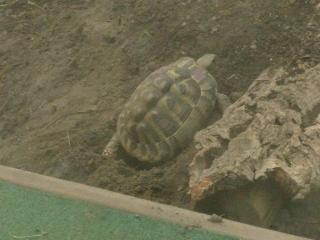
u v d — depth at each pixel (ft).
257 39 14.69
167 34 15.72
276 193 10.26
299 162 9.93
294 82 11.61
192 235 9.33
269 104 11.04
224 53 14.75
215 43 15.03
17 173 10.83
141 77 15.02
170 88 13.23
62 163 13.04
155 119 12.91
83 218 9.84
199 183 10.20
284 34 14.49
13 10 18.52
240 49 14.67
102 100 14.75
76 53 16.31
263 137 10.43
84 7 17.76
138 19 16.44
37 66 16.33
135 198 10.09
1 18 18.33
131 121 13.09
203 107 13.16
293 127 10.44
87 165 12.87
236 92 13.94
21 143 14.17
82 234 9.58
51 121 14.57
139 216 9.74
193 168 10.87
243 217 10.31
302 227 10.28
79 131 14.01
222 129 11.04
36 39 17.22
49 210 10.07
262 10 15.23
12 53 16.98
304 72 11.93
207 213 10.61
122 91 14.82
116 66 15.56
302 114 10.80
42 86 15.67
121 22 16.61
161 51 15.44
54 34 17.16
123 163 12.87
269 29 14.76
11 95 15.72
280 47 14.28
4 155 13.89
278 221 10.43
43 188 10.47
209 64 14.14
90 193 10.25
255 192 10.14
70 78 15.69
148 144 12.93
